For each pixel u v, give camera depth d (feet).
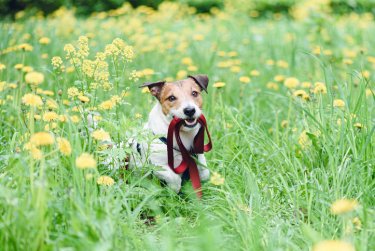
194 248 9.64
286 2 47.11
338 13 46.11
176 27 37.50
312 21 33.60
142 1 47.11
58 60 14.51
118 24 34.81
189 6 46.70
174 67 25.22
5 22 29.78
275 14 46.03
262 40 31.89
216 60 26.71
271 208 11.92
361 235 9.73
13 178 10.19
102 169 12.84
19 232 8.83
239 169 14.28
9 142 13.82
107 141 13.10
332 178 12.95
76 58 14.29
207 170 13.89
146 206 12.48
